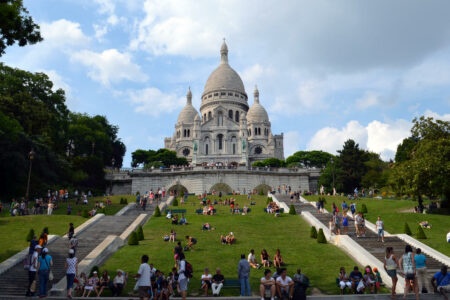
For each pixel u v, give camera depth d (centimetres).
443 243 2967
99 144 8588
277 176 7925
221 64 16162
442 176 4053
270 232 3506
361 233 3180
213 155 13050
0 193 5306
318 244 3072
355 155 7394
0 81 5988
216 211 4741
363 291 2056
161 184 7706
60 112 6988
